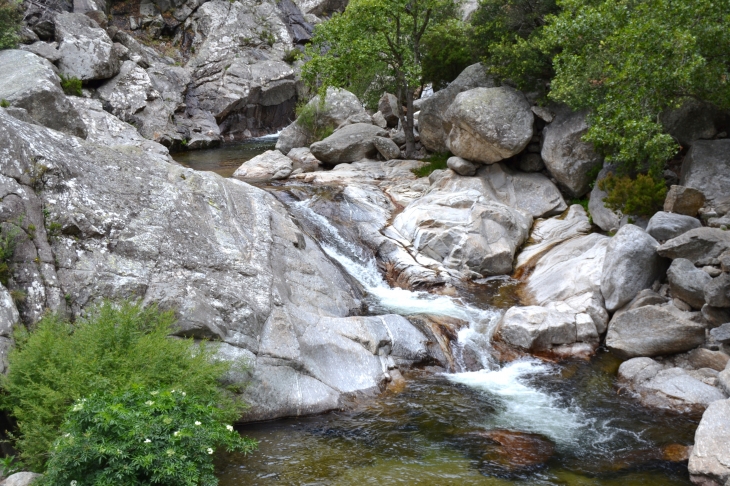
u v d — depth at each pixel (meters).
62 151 10.48
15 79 16.47
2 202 8.92
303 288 11.91
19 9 27.42
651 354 11.32
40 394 7.03
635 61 12.09
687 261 11.77
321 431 9.03
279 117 37.38
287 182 20.20
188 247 10.49
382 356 11.02
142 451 6.25
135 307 8.47
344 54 20.56
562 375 11.19
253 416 9.17
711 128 15.35
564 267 14.05
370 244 15.88
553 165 17.31
